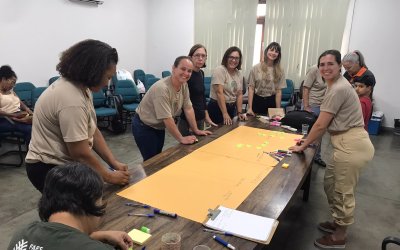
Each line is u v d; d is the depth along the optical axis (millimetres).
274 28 5879
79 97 1339
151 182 1570
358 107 1940
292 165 1860
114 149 4266
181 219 1243
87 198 795
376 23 5203
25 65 4676
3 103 3561
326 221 2494
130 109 4969
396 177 3484
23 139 4051
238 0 6016
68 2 5141
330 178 2098
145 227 1160
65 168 833
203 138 2395
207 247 1035
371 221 2574
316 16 5504
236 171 1747
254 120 3051
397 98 5328
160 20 6832
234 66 3088
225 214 1271
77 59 1308
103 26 5867
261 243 1106
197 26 6496
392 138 5074
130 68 6703
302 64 5816
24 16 4543
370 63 5398
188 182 1585
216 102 3238
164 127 2445
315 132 1991
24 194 2885
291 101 5535
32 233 751
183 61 2154
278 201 1410
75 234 740
